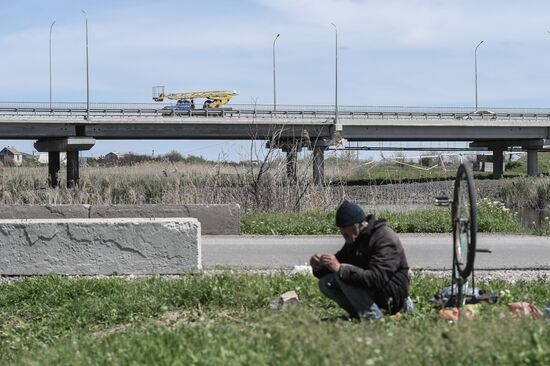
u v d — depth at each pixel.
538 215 45.84
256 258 20.58
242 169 34.34
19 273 17.72
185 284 14.26
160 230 17.75
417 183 60.09
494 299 12.34
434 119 93.06
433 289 13.82
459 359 8.01
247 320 11.61
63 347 10.39
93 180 40.59
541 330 8.62
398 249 10.96
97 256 17.72
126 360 8.88
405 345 8.51
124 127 85.31
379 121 90.19
